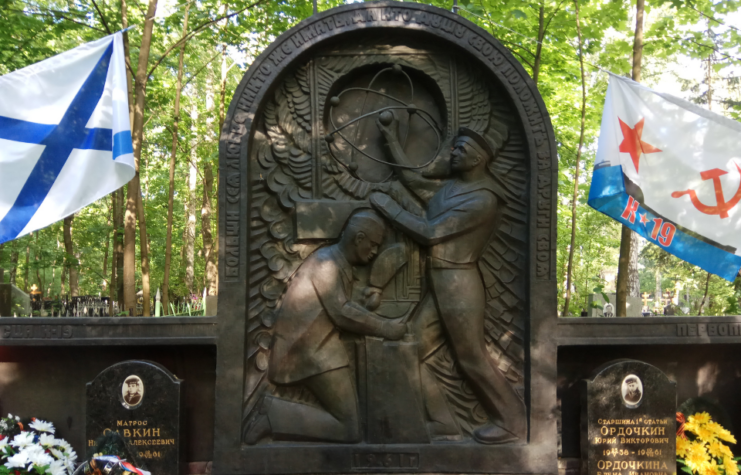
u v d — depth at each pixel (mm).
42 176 3539
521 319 3385
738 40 5730
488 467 3244
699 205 3721
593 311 8258
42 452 3016
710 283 9766
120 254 9008
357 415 3258
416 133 3582
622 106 3820
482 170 3426
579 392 3500
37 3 7730
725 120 3730
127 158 3535
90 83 3666
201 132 11008
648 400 3285
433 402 3303
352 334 3332
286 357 3252
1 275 7445
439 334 3354
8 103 3527
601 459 3268
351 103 3594
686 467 3375
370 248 3318
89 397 3195
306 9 7031
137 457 3186
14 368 3428
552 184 3336
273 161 3453
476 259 3391
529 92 3375
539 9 5867
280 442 3244
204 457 3402
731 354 3582
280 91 3492
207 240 11852
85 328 3236
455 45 3426
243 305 3270
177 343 3242
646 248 12445
